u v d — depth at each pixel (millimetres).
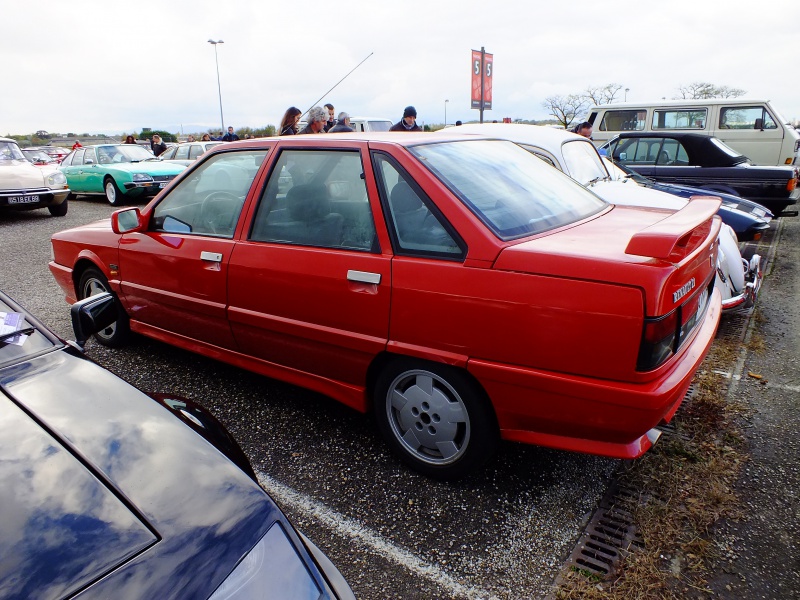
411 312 2479
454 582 2123
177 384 3709
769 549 2262
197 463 1411
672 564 2188
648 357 2043
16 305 1927
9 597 1024
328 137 2959
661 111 11930
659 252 1993
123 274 3814
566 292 2125
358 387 2846
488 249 2311
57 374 1688
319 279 2742
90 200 14297
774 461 2830
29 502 1229
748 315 4793
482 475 2766
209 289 3244
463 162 2816
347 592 1409
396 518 2469
